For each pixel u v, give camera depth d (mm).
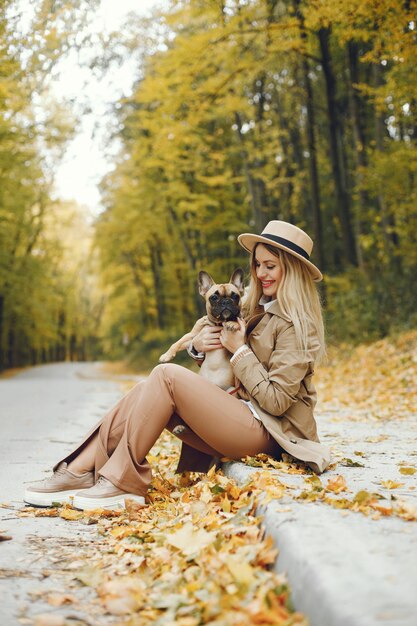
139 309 44438
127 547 2979
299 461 3895
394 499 3031
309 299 4020
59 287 54094
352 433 6664
